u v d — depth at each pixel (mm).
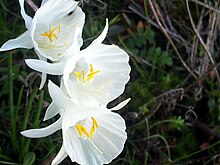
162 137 201
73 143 130
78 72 125
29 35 128
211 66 211
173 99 208
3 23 194
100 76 130
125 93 206
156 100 207
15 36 192
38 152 190
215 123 214
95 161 133
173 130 211
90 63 128
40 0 196
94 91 127
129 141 200
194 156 209
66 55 122
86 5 204
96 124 128
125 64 129
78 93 125
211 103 214
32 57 194
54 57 127
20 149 182
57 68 120
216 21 214
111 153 134
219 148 210
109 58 128
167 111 211
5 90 192
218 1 204
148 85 211
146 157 194
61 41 128
